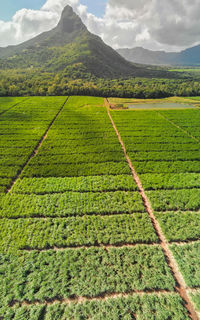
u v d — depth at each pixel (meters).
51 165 26.41
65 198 19.66
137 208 18.41
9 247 14.59
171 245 15.09
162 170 25.30
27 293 11.65
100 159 28.05
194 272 13.09
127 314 10.70
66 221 16.94
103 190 21.56
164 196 20.23
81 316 10.63
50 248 14.88
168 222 16.95
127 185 22.06
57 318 10.58
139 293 11.93
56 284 12.10
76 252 14.21
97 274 12.78
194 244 15.05
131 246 14.98
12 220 17.03
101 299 11.56
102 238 15.31
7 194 20.44
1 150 30.52
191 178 23.62
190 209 18.92
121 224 16.77
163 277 12.63
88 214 18.05
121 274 12.74
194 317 10.97
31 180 22.97
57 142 33.81
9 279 12.44
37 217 17.80
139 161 28.20
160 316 10.65
